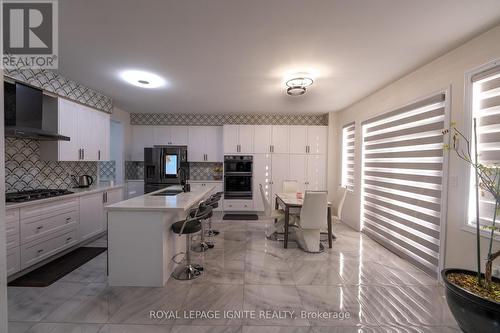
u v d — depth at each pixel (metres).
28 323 1.83
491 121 2.05
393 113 3.29
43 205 2.73
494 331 1.49
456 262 2.34
